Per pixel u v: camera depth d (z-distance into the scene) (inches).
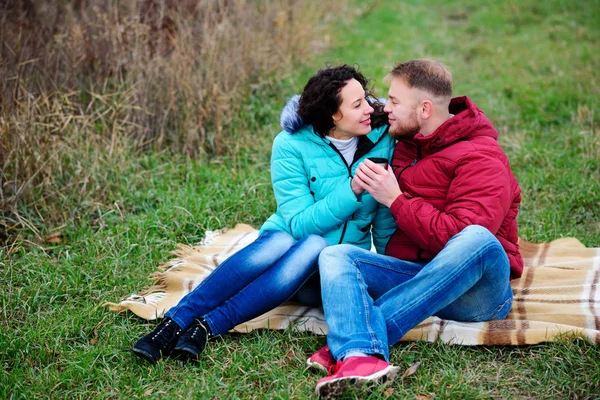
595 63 296.0
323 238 134.9
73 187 189.5
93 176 190.4
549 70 295.9
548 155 217.3
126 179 196.1
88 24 237.5
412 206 125.7
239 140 223.8
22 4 237.6
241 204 189.3
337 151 137.8
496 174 125.0
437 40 341.7
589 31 340.8
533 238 174.9
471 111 128.5
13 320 142.3
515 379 120.5
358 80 135.1
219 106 219.3
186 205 186.2
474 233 119.2
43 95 201.5
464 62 314.5
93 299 150.6
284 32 286.2
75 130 201.0
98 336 136.7
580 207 189.8
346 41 335.3
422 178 130.9
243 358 126.0
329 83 130.3
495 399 115.6
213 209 189.2
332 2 365.4
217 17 253.8
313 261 130.0
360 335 115.4
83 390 121.0
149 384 121.2
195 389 118.6
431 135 128.0
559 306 138.0
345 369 112.0
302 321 135.6
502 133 241.1
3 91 195.9
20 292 149.0
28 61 208.5
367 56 314.8
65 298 151.9
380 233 141.7
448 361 125.0
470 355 126.7
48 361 129.2
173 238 175.2
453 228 123.0
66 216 181.2
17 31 230.1
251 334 134.8
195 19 257.6
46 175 187.9
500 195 124.3
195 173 205.5
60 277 156.7
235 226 181.9
